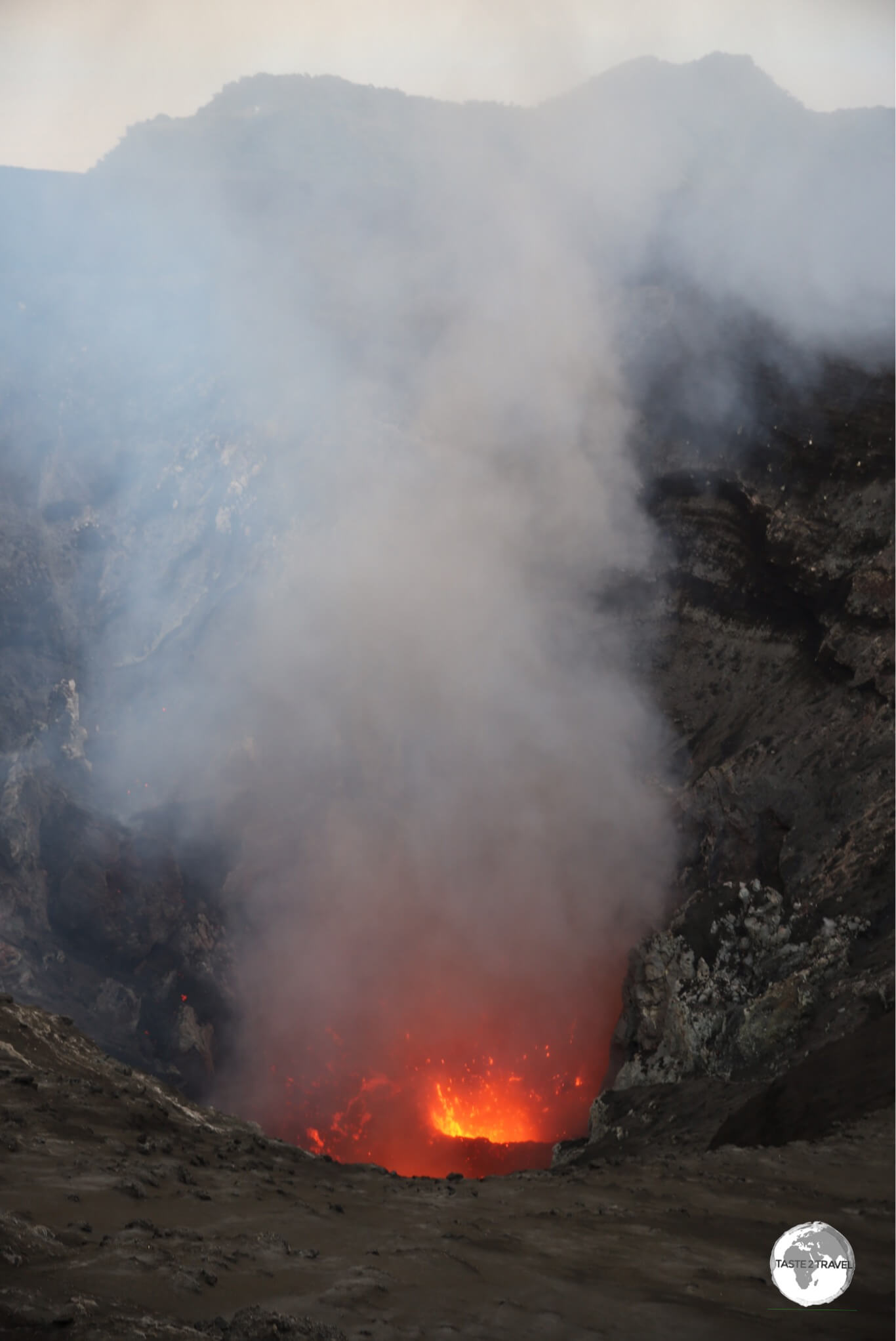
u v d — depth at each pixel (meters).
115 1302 2.90
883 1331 4.14
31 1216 3.61
